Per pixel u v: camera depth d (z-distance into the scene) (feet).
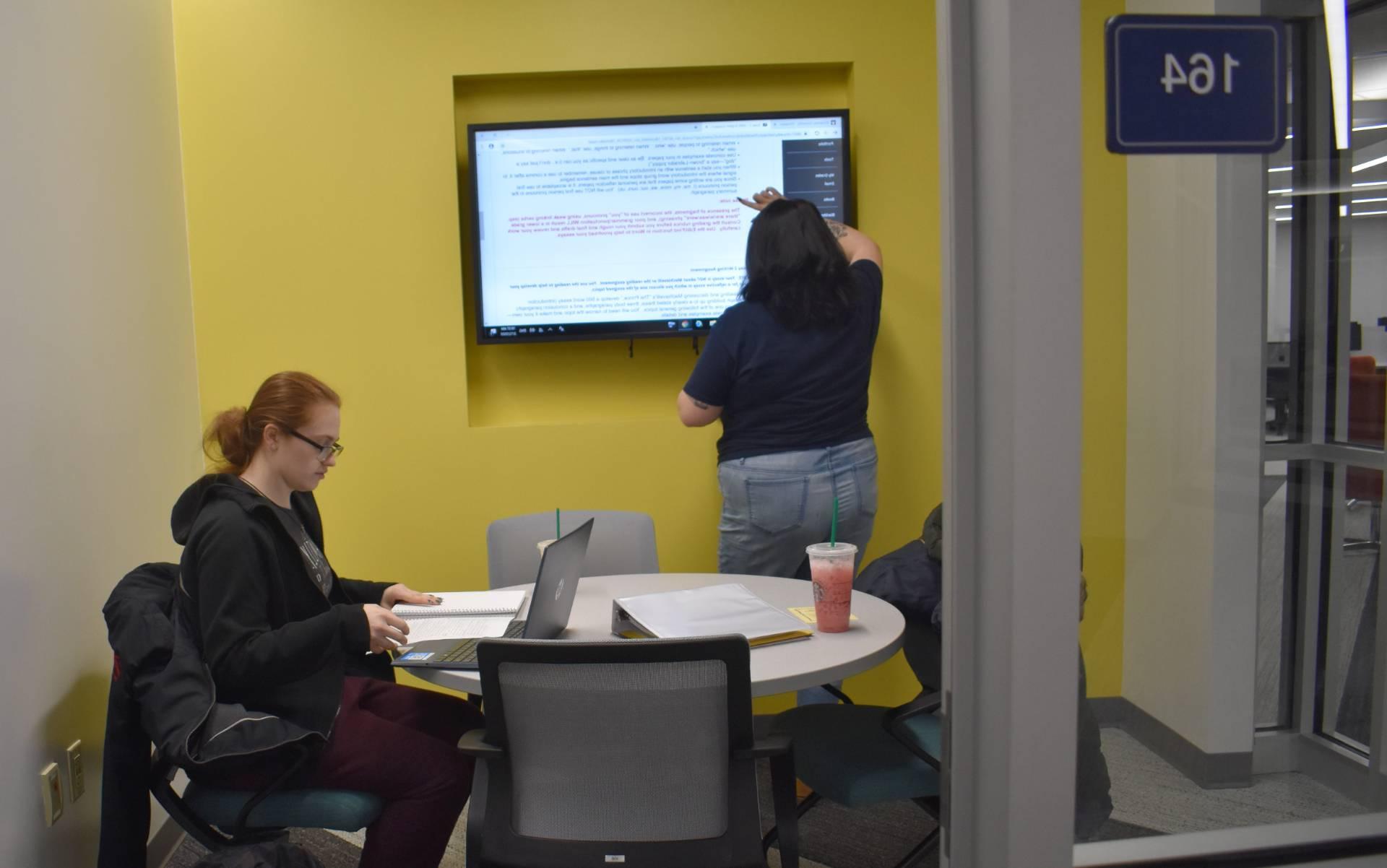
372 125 10.56
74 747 7.16
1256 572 3.76
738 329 8.83
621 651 4.86
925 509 10.96
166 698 5.82
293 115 10.51
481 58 10.53
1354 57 3.70
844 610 6.25
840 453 9.07
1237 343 3.63
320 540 7.43
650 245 10.60
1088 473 3.56
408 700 7.20
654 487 10.93
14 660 6.38
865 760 6.49
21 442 6.63
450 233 10.67
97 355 8.03
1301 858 3.76
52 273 7.29
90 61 8.25
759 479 8.97
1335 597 3.82
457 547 10.82
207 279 10.54
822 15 10.57
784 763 5.65
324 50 10.49
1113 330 3.44
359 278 10.66
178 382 10.03
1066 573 3.35
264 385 6.66
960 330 3.36
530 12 10.51
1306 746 3.77
